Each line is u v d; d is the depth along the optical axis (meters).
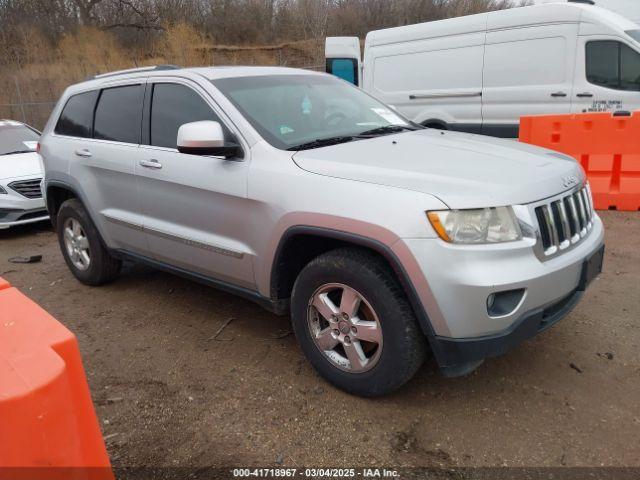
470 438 2.69
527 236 2.65
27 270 5.74
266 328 4.00
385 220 2.65
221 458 2.63
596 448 2.58
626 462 2.48
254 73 3.99
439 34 9.19
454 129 9.32
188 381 3.33
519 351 3.48
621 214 6.52
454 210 2.56
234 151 3.36
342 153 3.21
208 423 2.90
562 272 2.75
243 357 3.58
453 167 2.94
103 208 4.47
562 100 8.12
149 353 3.71
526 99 8.43
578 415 2.83
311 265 3.01
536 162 3.13
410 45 9.56
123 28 32.66
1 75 22.42
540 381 3.14
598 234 3.22
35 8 31.59
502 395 3.03
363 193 2.77
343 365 3.04
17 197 7.16
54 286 5.17
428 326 2.63
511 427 2.76
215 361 3.55
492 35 8.59
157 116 3.98
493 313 2.57
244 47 31.66
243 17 33.12
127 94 4.29
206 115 3.64
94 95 4.66
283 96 3.84
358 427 2.80
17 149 8.25
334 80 4.50
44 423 1.22
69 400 1.27
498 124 8.80
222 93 3.61
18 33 28.62
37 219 7.34
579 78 7.93
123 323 4.22
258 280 3.34
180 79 3.87
